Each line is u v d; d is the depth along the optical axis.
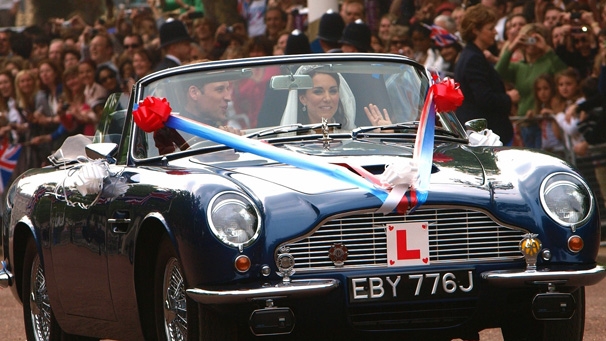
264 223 13.76
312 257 13.78
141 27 38.78
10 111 39.78
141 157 16.58
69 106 39.31
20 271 20.44
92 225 16.69
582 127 33.50
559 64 33.53
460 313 14.28
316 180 14.26
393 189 13.87
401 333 14.18
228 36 37.75
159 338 15.24
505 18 33.91
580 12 33.44
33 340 19.94
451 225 14.06
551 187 14.45
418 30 34.91
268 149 15.32
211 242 13.69
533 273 14.00
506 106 29.86
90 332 17.73
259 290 13.46
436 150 16.05
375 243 13.89
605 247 32.97
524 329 15.84
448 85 17.03
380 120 16.94
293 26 37.56
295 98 16.77
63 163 19.58
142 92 17.23
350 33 31.94
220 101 16.77
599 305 24.06
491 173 14.71
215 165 15.29
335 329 13.95
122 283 15.82
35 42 39.75
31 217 19.16
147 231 15.20
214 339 14.13
